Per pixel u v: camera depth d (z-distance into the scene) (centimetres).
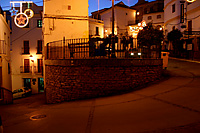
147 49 1152
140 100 743
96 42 1286
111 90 950
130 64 952
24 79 2916
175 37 2362
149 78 1006
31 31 2894
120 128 497
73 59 1005
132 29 1692
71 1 1434
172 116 540
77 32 1442
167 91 806
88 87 975
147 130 465
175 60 1923
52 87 1158
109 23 3969
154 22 3956
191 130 443
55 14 1412
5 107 1420
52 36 1409
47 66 1223
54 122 621
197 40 2170
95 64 958
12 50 2894
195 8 2247
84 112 698
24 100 1998
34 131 559
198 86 819
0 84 1639
